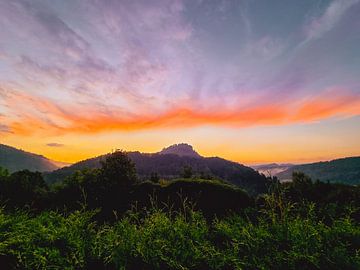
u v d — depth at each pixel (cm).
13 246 372
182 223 433
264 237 399
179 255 365
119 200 750
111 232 400
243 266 356
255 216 554
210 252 361
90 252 370
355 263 351
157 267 348
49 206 744
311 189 638
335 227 416
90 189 780
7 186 755
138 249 358
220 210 652
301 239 386
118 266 351
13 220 443
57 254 351
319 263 356
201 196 686
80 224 421
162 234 407
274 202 494
